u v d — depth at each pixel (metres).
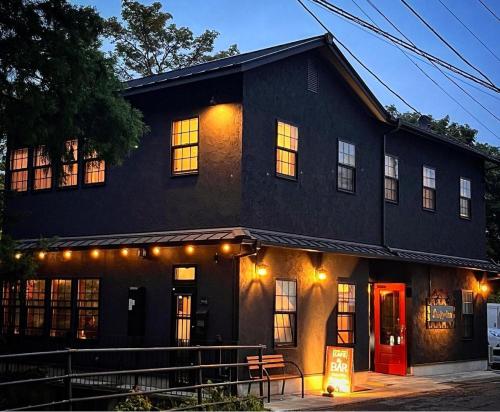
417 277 22.48
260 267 16.02
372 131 21.31
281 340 16.78
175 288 16.62
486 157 27.17
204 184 16.62
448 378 21.50
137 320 17.12
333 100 19.62
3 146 17.47
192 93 17.19
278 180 17.22
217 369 15.32
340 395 16.44
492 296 40.00
